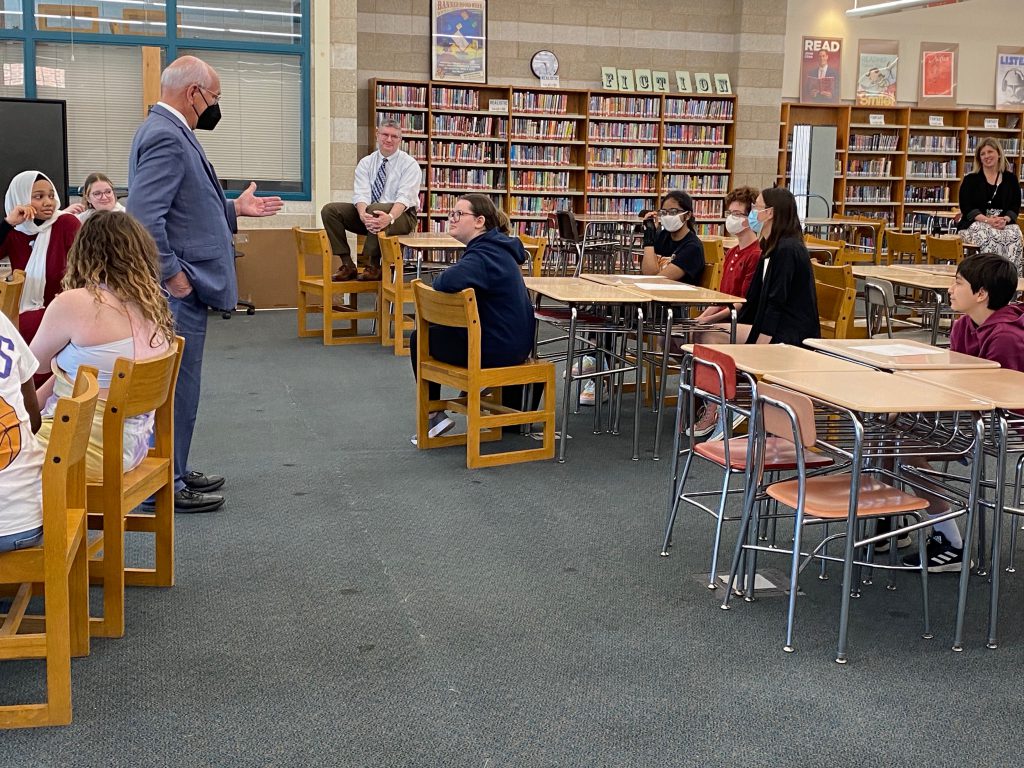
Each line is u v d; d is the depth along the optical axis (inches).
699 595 124.2
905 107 544.4
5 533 84.8
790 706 97.5
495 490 163.5
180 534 140.0
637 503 158.6
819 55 535.8
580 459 182.9
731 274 212.5
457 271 175.6
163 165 138.9
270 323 328.2
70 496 97.0
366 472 171.5
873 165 553.6
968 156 560.4
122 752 86.7
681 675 103.3
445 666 104.0
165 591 121.0
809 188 542.0
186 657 104.3
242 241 349.1
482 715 94.4
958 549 133.3
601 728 92.6
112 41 340.5
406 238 295.1
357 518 148.5
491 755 87.7
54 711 90.1
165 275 139.6
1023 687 102.6
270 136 363.9
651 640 111.3
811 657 108.2
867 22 541.6
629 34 494.9
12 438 84.3
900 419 127.9
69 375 115.3
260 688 98.3
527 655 107.0
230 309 150.3
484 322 176.9
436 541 140.1
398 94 455.8
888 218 561.6
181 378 146.2
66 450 84.4
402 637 110.4
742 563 134.5
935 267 267.7
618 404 203.0
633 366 197.6
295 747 88.1
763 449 118.8
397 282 272.7
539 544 139.9
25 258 195.5
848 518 106.2
